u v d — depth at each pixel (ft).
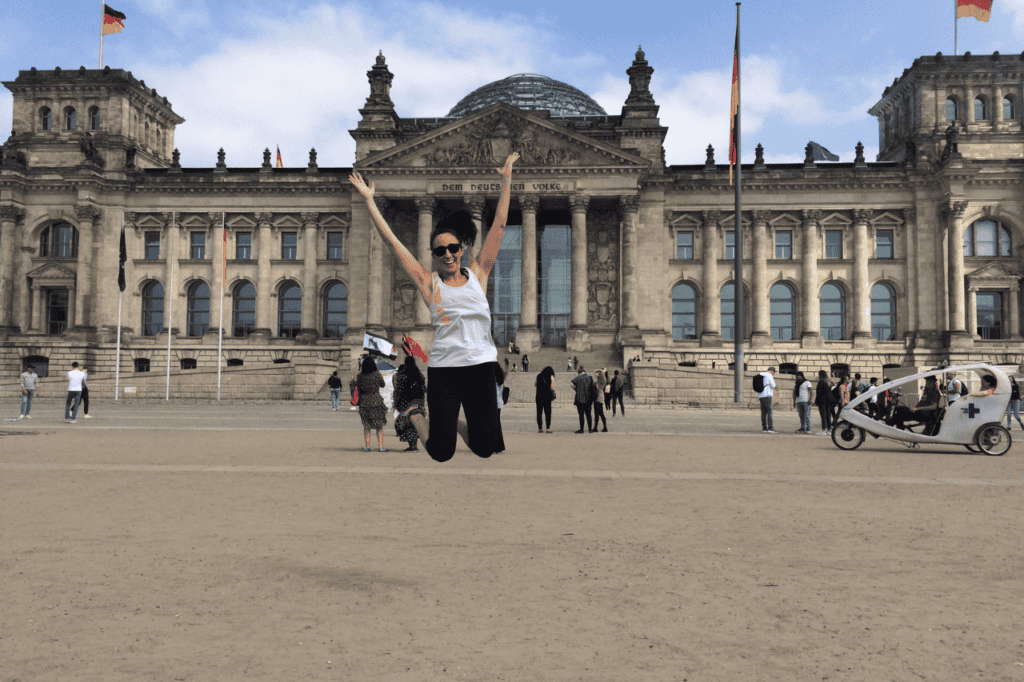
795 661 21.42
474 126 297.12
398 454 82.99
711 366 306.14
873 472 68.74
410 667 20.83
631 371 246.06
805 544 37.29
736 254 207.62
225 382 251.19
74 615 25.48
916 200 306.35
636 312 296.30
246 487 56.34
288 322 328.49
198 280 326.03
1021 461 79.77
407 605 26.73
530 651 22.18
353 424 137.28
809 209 310.24
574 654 21.93
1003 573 31.63
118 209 323.78
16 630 23.95
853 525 42.45
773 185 310.86
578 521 43.34
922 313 302.25
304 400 241.96
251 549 35.53
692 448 93.09
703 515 45.55
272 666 20.88
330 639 23.18
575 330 292.20
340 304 328.29
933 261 304.50
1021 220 299.17
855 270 308.19
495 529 40.75
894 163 315.78
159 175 328.08
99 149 327.88
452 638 23.32
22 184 319.88
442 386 22.12
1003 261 302.25
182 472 65.21
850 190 309.83
